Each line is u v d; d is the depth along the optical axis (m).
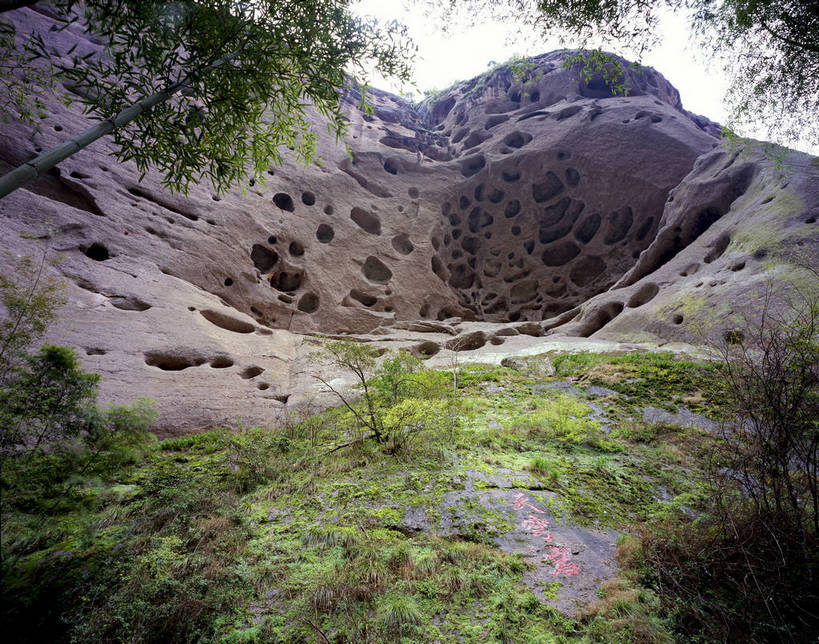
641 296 16.12
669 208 18.72
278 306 15.55
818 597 2.54
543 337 16.39
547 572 3.16
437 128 32.59
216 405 8.00
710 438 4.70
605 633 2.54
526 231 25.66
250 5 4.62
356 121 26.78
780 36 5.41
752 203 14.49
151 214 12.42
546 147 24.06
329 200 20.84
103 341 7.95
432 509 3.97
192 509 4.00
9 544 2.49
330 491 4.45
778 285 9.99
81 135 3.79
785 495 3.02
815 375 3.09
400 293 20.62
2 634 2.33
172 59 4.46
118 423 3.59
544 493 4.30
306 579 3.05
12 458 2.95
